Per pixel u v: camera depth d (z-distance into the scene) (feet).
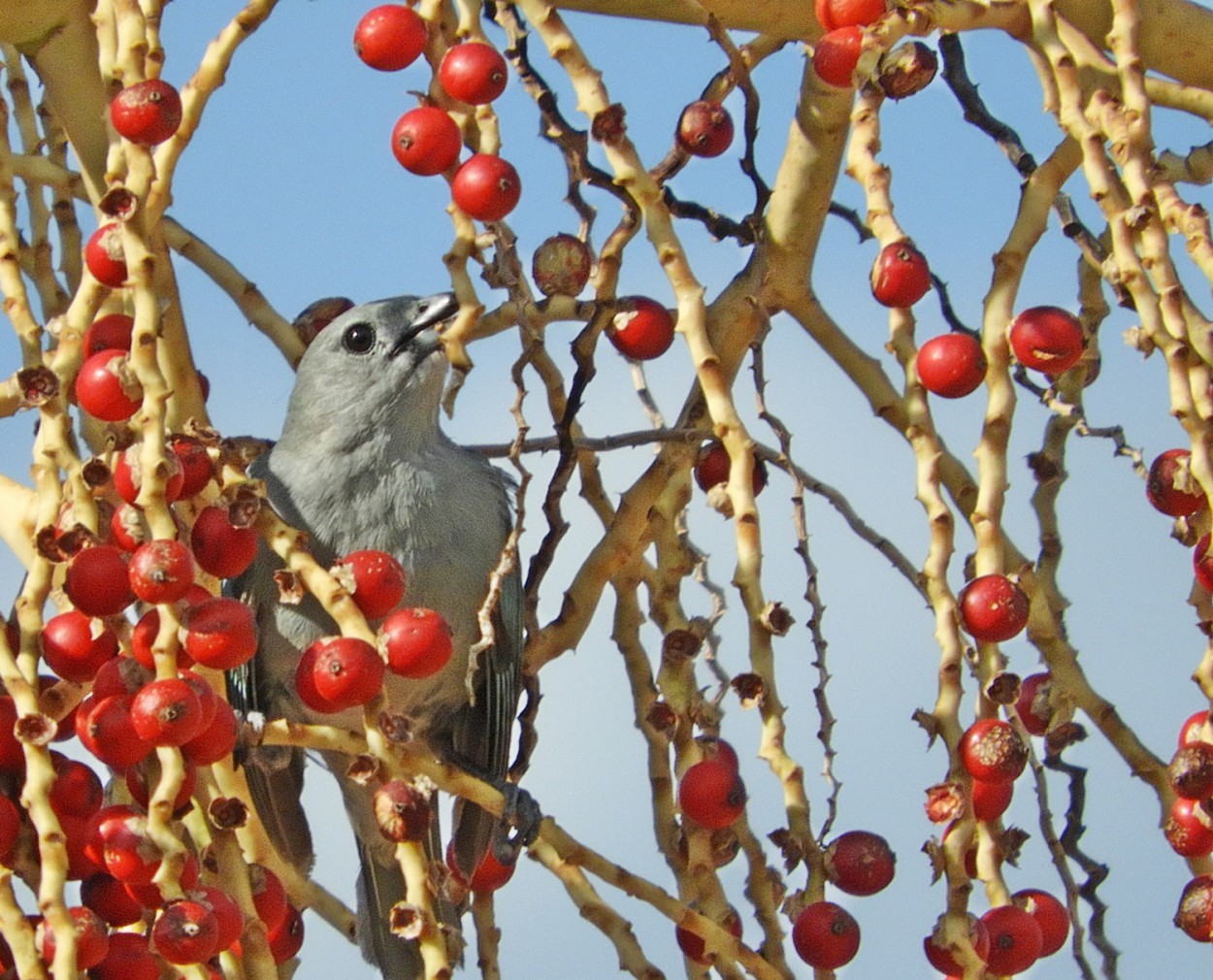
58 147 25.55
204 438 18.47
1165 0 26.43
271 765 25.16
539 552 22.59
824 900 19.84
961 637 19.27
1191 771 18.97
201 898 15.99
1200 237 18.86
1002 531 20.15
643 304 22.81
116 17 19.51
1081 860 21.27
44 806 15.56
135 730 16.12
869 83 19.89
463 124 21.75
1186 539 20.10
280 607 29.27
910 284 20.43
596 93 20.02
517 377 18.80
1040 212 20.61
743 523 19.49
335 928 25.67
